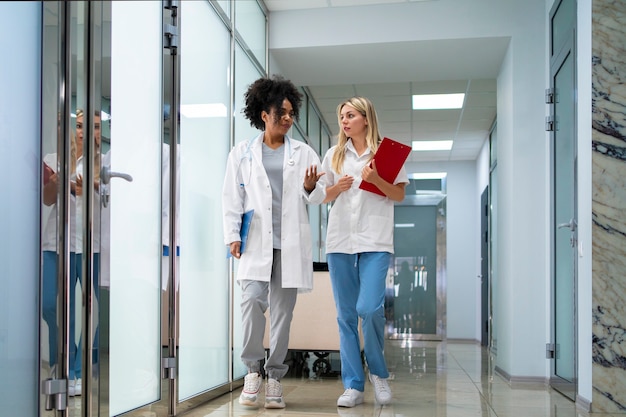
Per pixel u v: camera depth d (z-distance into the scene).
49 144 2.35
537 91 5.18
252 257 3.27
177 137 3.17
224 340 4.07
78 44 2.40
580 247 3.88
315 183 3.25
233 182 3.36
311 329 5.04
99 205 2.45
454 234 11.56
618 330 3.57
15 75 2.25
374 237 3.41
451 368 6.00
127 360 2.78
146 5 2.99
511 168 5.21
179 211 3.17
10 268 2.21
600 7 3.70
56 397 2.32
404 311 11.38
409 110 8.46
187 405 3.30
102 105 2.48
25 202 2.29
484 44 5.41
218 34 4.09
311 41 5.47
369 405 3.51
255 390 3.34
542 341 5.01
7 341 2.20
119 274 2.71
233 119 4.32
